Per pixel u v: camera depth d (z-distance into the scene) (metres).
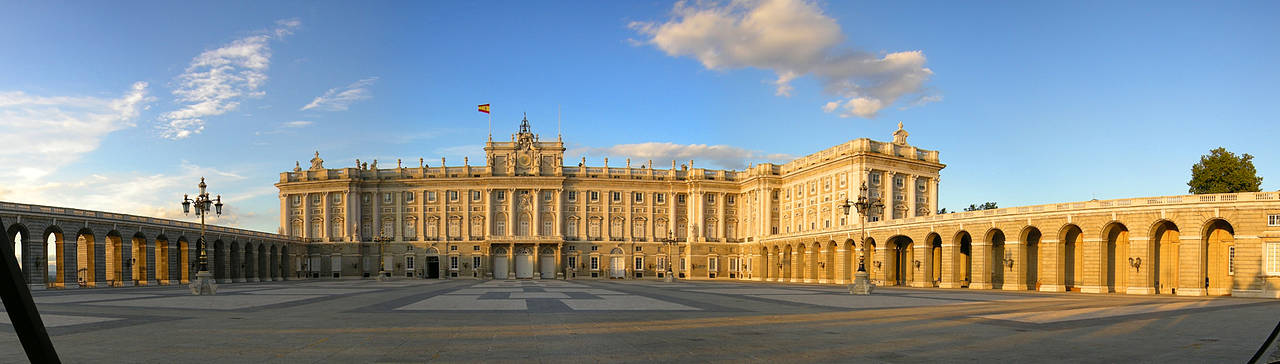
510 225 132.12
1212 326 22.94
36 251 71.19
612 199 136.25
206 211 53.50
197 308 32.06
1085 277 64.81
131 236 84.12
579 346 17.12
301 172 135.38
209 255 98.81
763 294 50.91
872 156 103.88
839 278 96.06
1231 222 55.44
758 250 126.44
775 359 15.10
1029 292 62.06
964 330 21.44
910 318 26.27
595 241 134.00
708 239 136.75
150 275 87.31
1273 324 23.78
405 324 22.97
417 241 132.38
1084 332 20.83
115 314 28.12
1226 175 83.62
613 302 37.19
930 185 111.81
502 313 28.17
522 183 133.00
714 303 37.00
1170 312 30.14
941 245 86.69
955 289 72.31
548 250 132.50
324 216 132.75
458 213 133.25
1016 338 19.17
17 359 14.80
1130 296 53.19
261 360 14.69
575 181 134.88
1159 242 62.84
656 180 136.88
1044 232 68.50
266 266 116.06
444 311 29.42
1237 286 54.53
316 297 43.56
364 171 135.12
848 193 106.00
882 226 89.88
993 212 73.44
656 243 136.00
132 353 15.80
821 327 22.41
